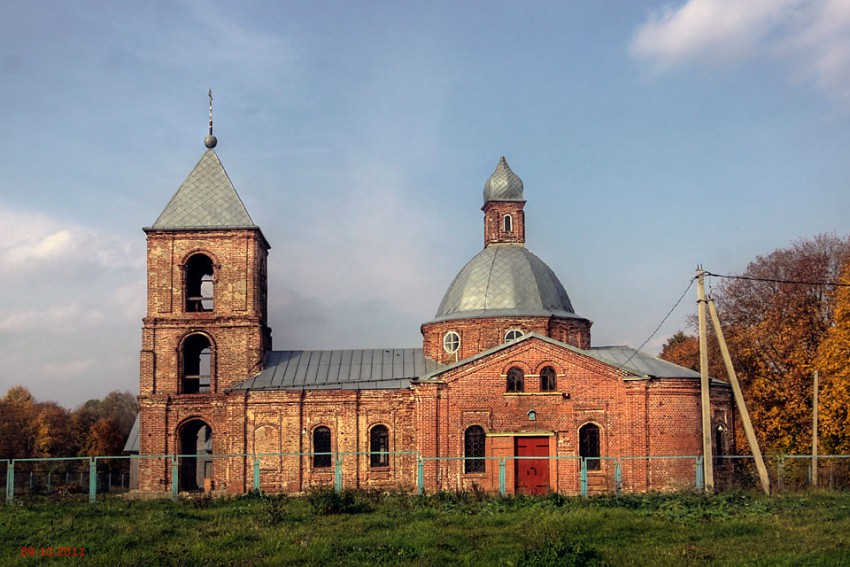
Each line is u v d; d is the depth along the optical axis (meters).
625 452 45.41
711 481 38.62
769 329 64.44
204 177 53.06
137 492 48.69
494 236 57.69
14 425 107.44
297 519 32.16
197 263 53.81
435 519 31.31
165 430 49.62
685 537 27.08
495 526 29.83
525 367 46.47
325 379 50.41
